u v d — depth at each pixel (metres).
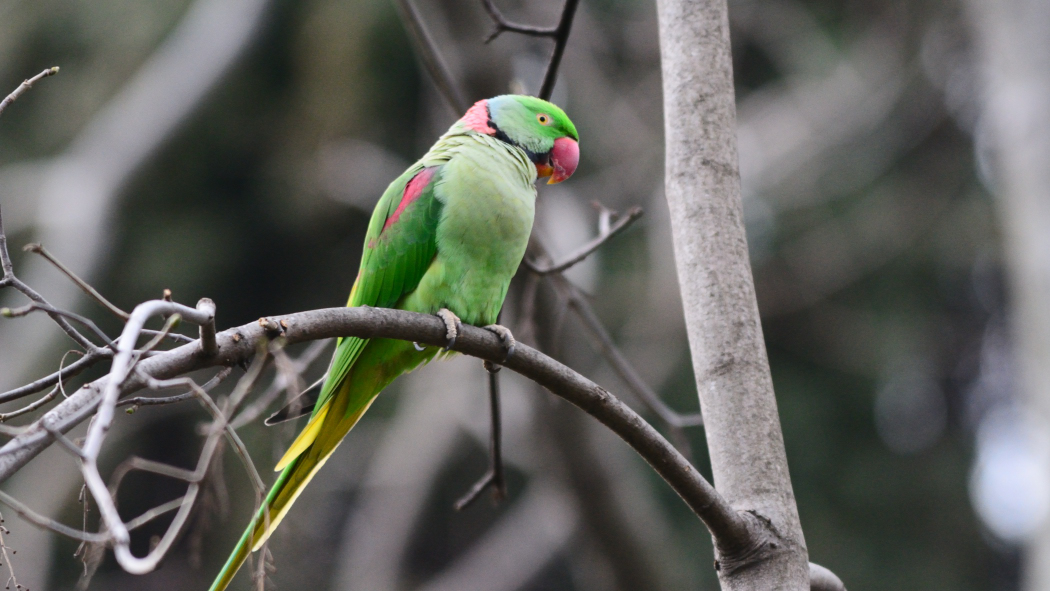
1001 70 12.76
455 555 19.52
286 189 18.14
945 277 18.44
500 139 5.81
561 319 7.66
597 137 17.16
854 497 18.09
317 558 16.34
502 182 5.35
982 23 13.28
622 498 11.79
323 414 5.24
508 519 18.88
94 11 17.80
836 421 18.42
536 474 14.76
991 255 17.55
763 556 3.96
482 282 5.35
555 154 5.94
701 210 4.41
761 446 4.13
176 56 15.14
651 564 12.27
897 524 18.27
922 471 18.59
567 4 5.52
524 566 16.30
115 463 17.83
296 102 17.45
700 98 4.52
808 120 16.50
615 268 17.02
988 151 15.06
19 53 17.83
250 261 19.34
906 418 19.36
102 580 17.66
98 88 17.56
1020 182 12.23
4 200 14.56
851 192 17.28
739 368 4.22
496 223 5.29
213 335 3.19
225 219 18.77
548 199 14.76
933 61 16.75
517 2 15.92
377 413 18.09
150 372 3.13
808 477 17.88
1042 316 11.62
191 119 15.02
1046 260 11.66
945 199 17.77
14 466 2.69
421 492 15.51
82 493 3.19
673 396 17.08
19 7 17.66
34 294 3.06
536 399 10.80
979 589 18.50
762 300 16.83
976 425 19.58
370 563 15.34
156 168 16.75
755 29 17.91
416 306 5.39
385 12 17.28
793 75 17.61
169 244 18.19
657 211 16.08
